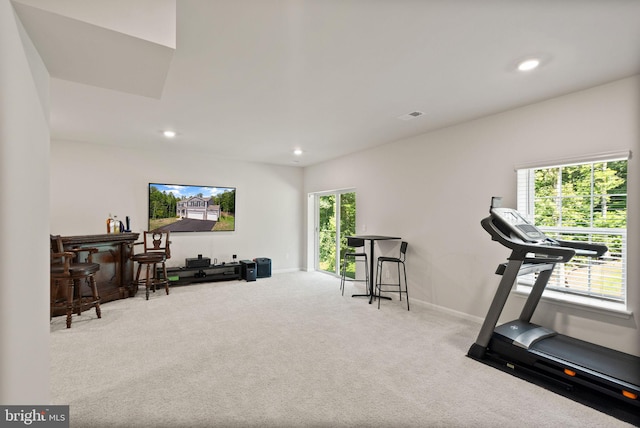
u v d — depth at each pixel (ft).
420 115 11.50
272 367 8.23
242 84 8.95
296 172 23.08
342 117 11.80
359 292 16.60
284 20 5.99
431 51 7.12
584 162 9.09
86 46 4.44
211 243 19.77
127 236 14.97
